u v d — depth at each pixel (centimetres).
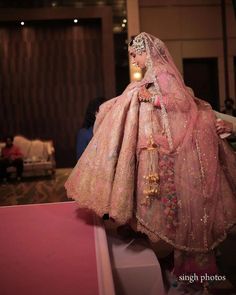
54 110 1142
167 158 216
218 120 228
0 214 280
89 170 231
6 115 1130
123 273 207
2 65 1119
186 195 212
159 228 211
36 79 1132
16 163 928
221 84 1036
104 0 1096
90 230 239
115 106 234
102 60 1134
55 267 185
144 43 232
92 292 160
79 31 1132
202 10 1027
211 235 212
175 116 220
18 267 186
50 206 300
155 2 1019
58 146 1150
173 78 225
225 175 225
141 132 221
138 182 217
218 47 1034
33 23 1113
